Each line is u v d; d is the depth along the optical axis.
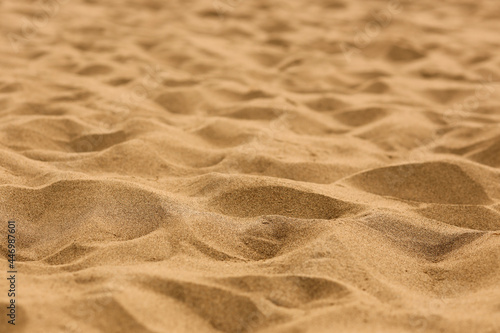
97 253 1.71
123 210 1.97
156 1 6.85
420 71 4.64
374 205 2.12
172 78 4.14
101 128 3.12
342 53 5.12
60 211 2.00
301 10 6.74
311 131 3.36
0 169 2.35
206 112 3.59
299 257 1.68
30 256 1.79
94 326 1.34
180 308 1.44
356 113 3.63
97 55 4.76
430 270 1.73
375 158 2.88
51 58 4.62
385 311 1.40
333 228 1.84
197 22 6.06
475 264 1.70
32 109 3.42
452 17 6.54
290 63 4.82
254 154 2.74
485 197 2.38
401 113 3.57
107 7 6.53
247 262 1.73
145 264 1.66
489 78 4.43
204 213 1.96
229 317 1.42
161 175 2.52
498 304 1.43
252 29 5.88
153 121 3.13
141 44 5.14
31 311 1.36
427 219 2.03
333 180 2.57
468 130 3.29
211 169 2.58
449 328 1.34
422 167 2.55
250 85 4.12
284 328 1.35
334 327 1.34
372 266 1.67
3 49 4.78
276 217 1.98
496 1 7.23
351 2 7.14
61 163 2.53
